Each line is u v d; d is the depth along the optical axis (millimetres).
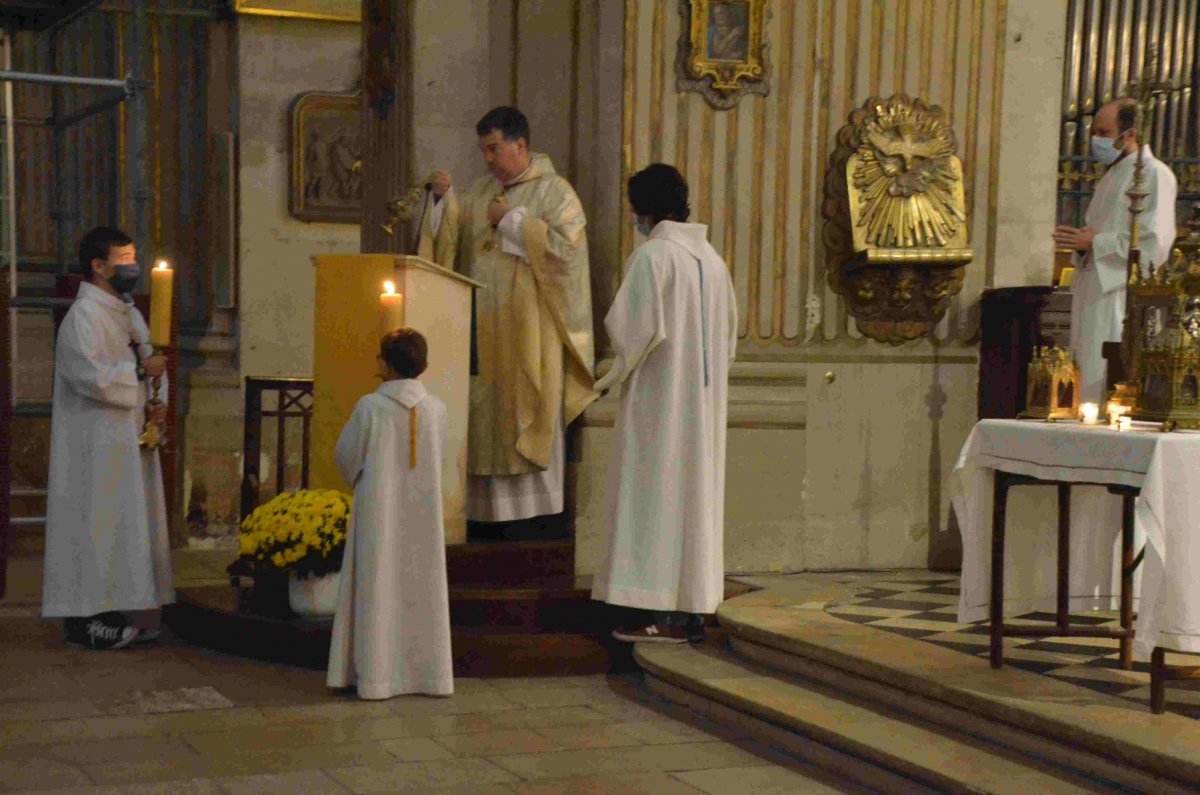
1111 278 5988
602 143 6539
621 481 5555
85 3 8086
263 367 9406
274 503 5898
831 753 4336
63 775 4109
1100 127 6184
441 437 5234
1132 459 3930
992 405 6844
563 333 6316
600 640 5672
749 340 6707
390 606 5145
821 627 5223
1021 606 4777
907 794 3994
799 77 6703
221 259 9406
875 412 6867
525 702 5176
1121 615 4570
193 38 9445
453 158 6996
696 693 5035
